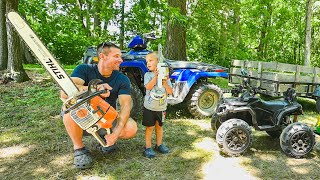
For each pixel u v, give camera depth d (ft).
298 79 19.94
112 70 10.33
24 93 22.95
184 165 11.05
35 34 7.84
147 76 11.77
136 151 12.22
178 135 14.40
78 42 55.93
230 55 48.24
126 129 10.58
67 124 10.08
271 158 12.07
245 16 64.64
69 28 54.08
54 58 8.24
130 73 17.76
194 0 28.14
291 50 84.58
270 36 66.03
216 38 34.09
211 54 51.19
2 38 30.94
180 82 16.67
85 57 18.76
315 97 20.94
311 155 12.54
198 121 17.02
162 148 12.13
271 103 13.12
